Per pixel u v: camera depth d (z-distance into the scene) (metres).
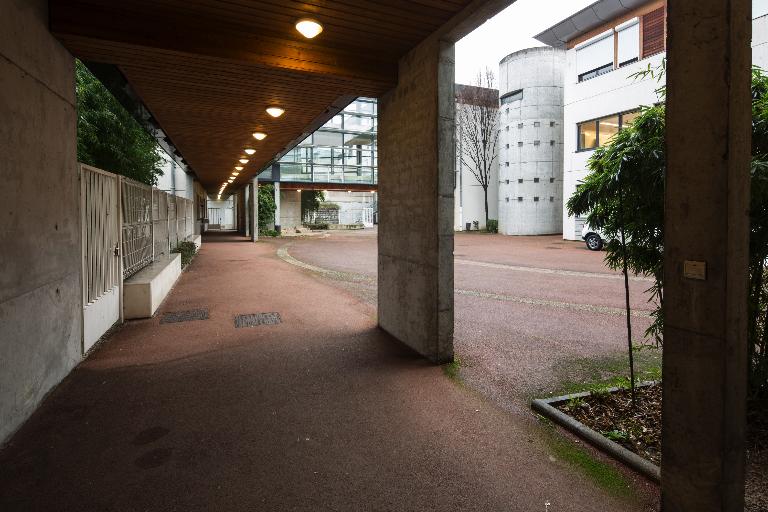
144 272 7.90
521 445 3.07
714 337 1.91
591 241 18.16
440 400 3.83
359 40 4.99
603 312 7.23
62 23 4.00
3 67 3.10
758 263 3.08
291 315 7.12
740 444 1.96
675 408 2.10
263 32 4.81
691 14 1.92
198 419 3.48
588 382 4.22
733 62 1.80
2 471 2.75
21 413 3.34
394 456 2.94
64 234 4.28
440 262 4.70
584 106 21.31
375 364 4.77
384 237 6.04
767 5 13.23
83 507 2.42
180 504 2.45
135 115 7.92
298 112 7.57
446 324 4.77
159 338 5.77
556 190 29.61
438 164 4.65
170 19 4.45
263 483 2.64
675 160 2.03
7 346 3.13
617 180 3.18
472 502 2.46
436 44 4.65
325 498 2.50
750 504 2.38
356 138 32.09
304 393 3.99
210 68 5.11
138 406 3.70
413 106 5.13
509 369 4.59
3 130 3.08
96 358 4.93
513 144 30.11
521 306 7.73
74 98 4.57
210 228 45.53
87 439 3.15
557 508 2.40
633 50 19.30
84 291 5.05
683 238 2.01
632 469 2.76
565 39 22.23
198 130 9.19
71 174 4.48
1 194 3.05
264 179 29.50
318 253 17.94
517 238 26.97
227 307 7.72
